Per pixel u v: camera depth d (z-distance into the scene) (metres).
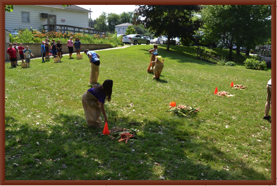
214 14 31.06
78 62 16.53
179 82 12.34
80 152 4.82
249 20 29.42
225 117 7.48
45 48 17.53
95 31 33.69
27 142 5.06
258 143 5.82
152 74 13.77
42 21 30.94
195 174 4.34
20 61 18.08
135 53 23.34
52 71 13.15
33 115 6.69
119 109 7.79
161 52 26.59
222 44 32.28
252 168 4.70
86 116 6.11
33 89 9.48
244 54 38.94
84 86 10.33
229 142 5.82
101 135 5.74
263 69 23.44
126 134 5.66
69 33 27.61
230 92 10.84
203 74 15.64
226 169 4.62
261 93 10.88
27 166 4.23
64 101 8.30
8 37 20.22
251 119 7.41
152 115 7.41
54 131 5.73
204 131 6.34
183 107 7.92
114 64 16.34
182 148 5.31
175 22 27.25
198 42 37.59
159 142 5.54
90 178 4.04
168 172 4.38
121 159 4.71
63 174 4.10
